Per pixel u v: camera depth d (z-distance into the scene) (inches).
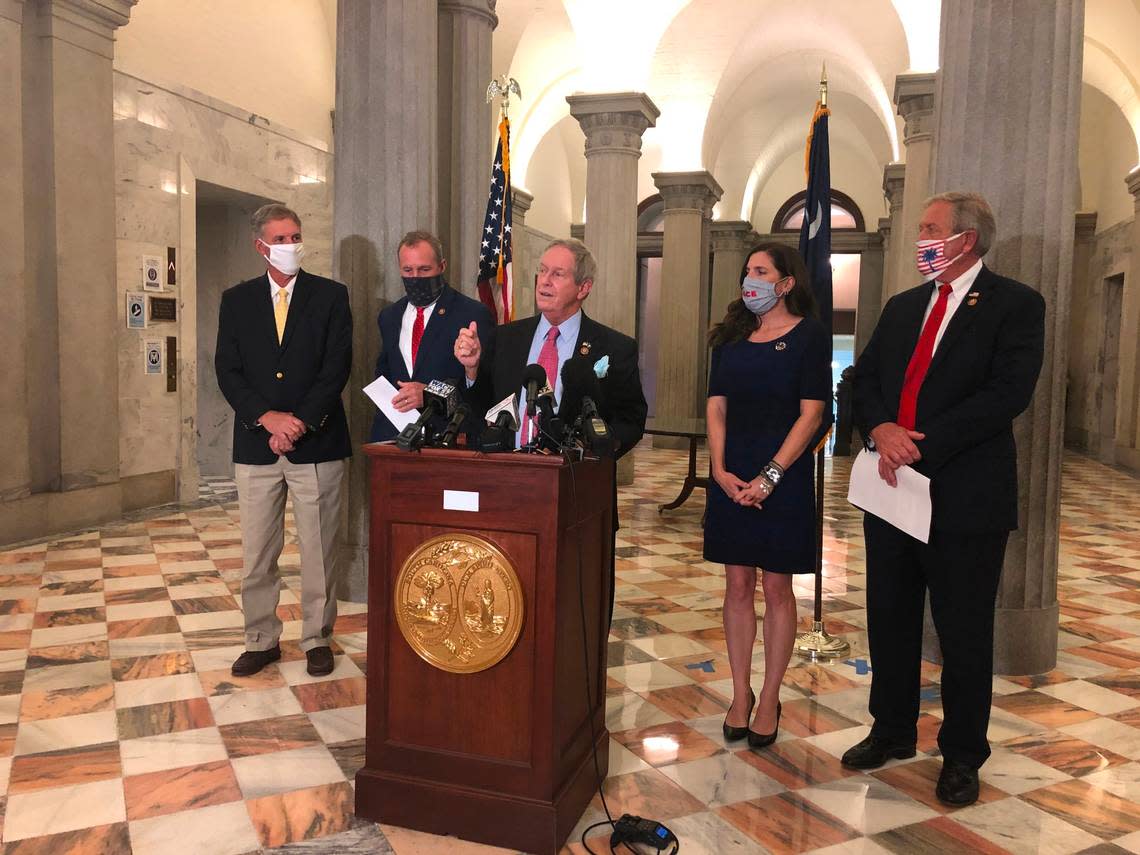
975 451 120.0
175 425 332.8
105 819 110.3
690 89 530.3
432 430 113.2
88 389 283.7
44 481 276.8
